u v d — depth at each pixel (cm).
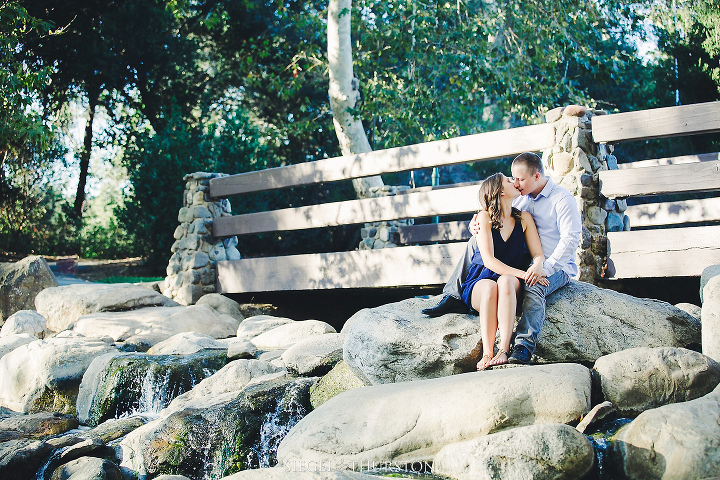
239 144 1503
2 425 620
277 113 1955
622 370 397
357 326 488
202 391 593
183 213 1027
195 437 500
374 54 1417
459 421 384
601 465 353
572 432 343
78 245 2166
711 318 427
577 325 456
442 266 756
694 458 319
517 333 430
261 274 939
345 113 1275
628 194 625
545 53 1373
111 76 1898
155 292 973
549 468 337
